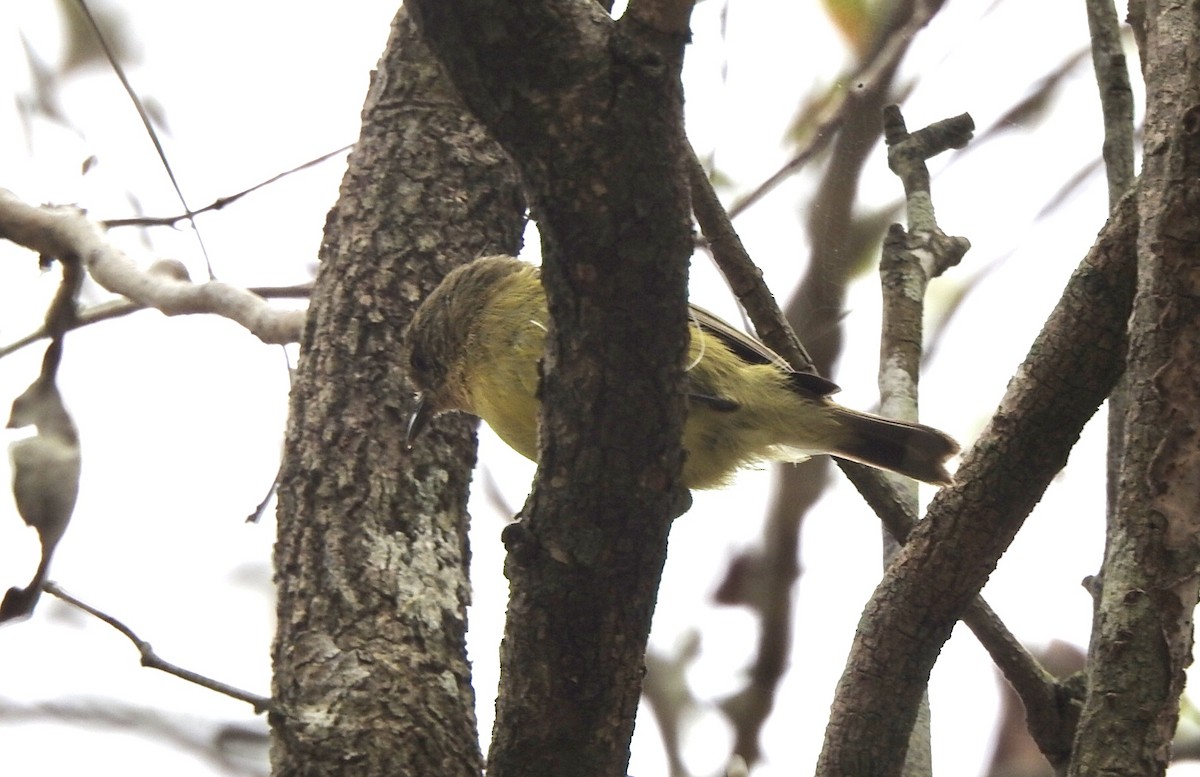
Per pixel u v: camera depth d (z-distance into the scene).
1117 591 5.50
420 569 7.59
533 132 4.88
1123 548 5.54
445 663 7.22
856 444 8.95
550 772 5.71
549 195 5.01
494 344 8.30
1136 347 5.50
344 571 7.47
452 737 6.95
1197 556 5.40
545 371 5.42
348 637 7.21
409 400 8.29
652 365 5.27
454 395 8.54
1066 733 7.02
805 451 9.10
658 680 11.20
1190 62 5.34
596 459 5.37
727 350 9.00
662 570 5.59
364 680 7.00
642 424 5.34
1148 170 5.53
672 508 5.49
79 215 9.78
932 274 8.86
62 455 8.26
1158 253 5.40
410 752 6.79
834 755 6.62
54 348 9.08
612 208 4.97
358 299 8.60
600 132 4.84
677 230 5.07
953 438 8.70
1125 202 6.30
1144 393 5.46
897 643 6.59
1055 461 6.41
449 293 8.50
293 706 6.98
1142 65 7.16
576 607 5.52
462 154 9.34
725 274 8.09
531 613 5.55
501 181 9.37
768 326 8.15
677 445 5.44
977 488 6.46
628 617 5.56
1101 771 5.34
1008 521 6.46
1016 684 7.08
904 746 6.62
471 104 4.94
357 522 7.68
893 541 7.98
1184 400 5.38
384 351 8.42
